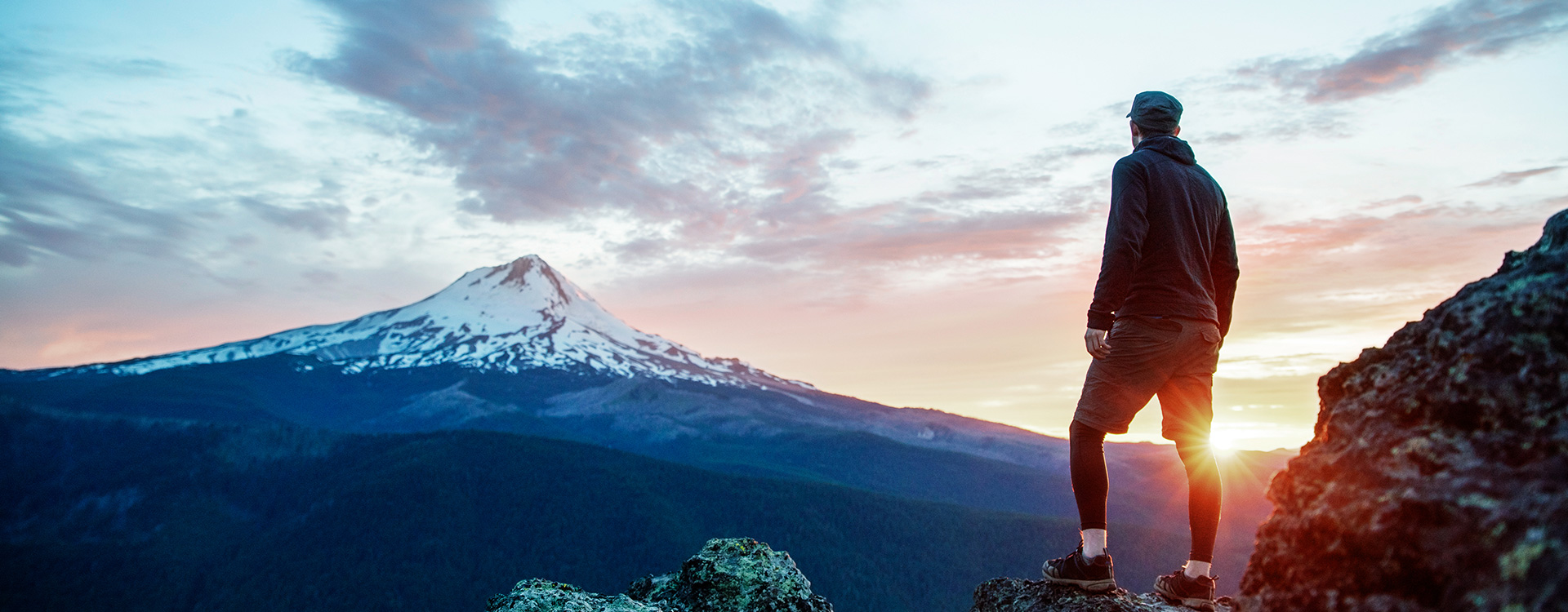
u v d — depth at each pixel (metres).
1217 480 3.62
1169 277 3.56
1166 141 3.82
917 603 130.00
